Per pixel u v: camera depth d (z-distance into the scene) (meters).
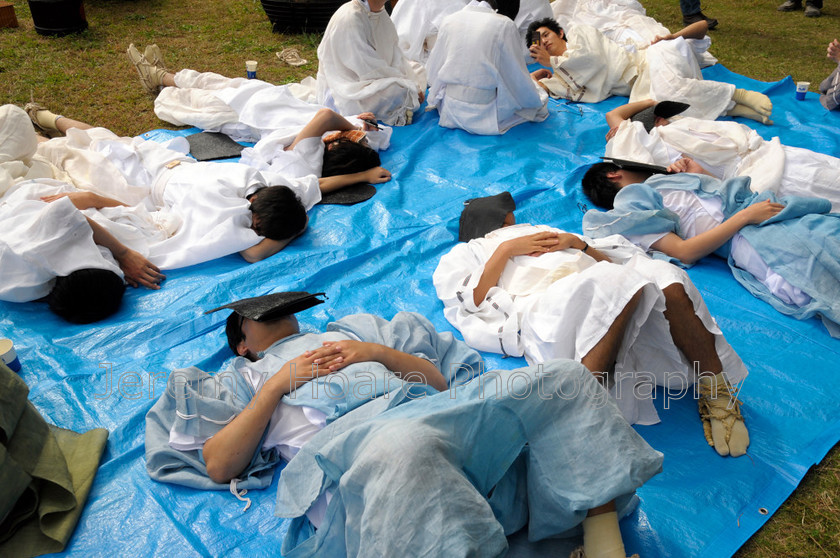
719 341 2.81
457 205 4.59
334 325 2.91
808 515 2.45
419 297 3.66
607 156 4.79
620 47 6.32
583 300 2.74
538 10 7.34
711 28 8.51
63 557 2.24
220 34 7.83
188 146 5.01
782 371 3.11
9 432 2.28
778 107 6.14
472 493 1.89
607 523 2.10
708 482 2.54
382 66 5.61
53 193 3.83
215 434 2.47
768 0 9.65
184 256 3.80
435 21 6.74
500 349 3.14
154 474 2.49
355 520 1.95
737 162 4.41
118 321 3.40
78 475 2.49
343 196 4.64
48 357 3.11
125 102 6.09
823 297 3.35
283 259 3.87
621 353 2.75
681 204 3.91
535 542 2.21
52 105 5.93
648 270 2.85
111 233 3.72
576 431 2.10
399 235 4.20
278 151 4.76
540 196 4.70
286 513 2.19
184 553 2.26
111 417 2.82
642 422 2.80
